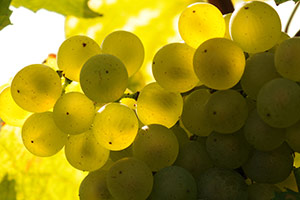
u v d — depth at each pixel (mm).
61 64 265
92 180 264
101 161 264
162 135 259
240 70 254
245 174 270
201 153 267
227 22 277
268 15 260
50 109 271
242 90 267
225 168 261
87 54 264
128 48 271
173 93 266
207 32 262
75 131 259
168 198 249
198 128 268
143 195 250
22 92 259
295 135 256
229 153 259
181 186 250
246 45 261
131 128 255
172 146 259
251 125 257
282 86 249
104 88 250
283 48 253
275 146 257
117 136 253
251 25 259
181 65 260
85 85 251
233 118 255
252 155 263
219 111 255
